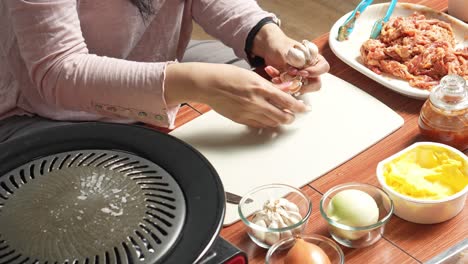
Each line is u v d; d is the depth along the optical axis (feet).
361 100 4.09
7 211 2.85
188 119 4.08
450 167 3.29
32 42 4.09
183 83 3.92
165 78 3.96
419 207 3.16
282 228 3.08
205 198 2.84
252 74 3.93
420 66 4.18
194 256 2.56
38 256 2.62
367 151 3.72
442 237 3.17
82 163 3.11
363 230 3.06
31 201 2.88
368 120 3.92
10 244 2.68
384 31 4.44
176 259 2.57
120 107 4.06
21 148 3.20
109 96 4.02
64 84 4.08
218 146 3.83
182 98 3.96
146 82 3.95
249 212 3.30
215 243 2.77
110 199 2.87
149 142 3.19
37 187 2.96
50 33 4.06
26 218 2.79
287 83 4.05
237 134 3.91
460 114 3.55
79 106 4.17
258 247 3.18
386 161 3.37
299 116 4.00
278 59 4.44
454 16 4.81
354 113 3.99
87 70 4.06
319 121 3.95
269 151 3.76
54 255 2.62
